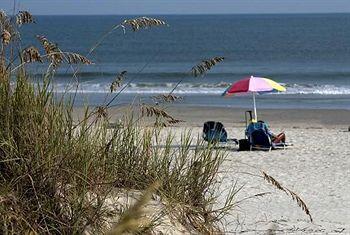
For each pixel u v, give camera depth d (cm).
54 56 1252
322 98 8450
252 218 2148
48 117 1219
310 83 10706
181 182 1394
